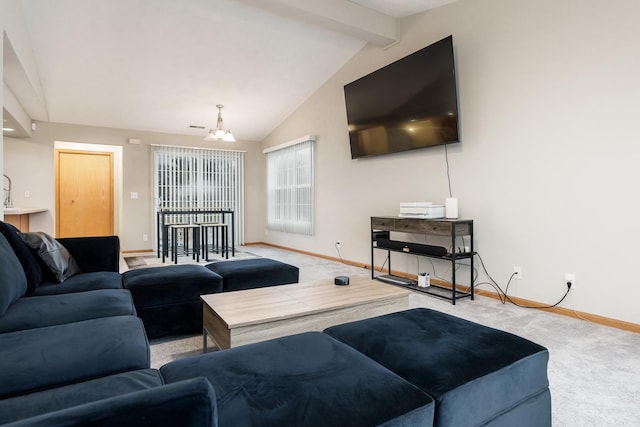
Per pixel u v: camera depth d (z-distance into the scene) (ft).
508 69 10.41
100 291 6.48
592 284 8.80
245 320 5.62
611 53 8.42
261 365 3.59
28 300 5.77
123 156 20.31
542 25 9.64
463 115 11.63
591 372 6.25
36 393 3.08
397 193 14.10
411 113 12.61
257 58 15.16
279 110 20.24
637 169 8.07
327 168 17.90
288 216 21.18
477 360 3.86
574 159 9.08
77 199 22.38
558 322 8.73
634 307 8.13
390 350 4.09
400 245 12.09
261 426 2.66
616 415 5.02
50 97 16.25
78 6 11.33
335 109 17.22
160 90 16.76
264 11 12.48
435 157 12.57
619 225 8.34
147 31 12.83
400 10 12.86
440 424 3.29
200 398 1.76
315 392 3.10
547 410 4.30
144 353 3.99
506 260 10.55
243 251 21.27
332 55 15.75
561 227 9.34
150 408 1.64
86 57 13.80
